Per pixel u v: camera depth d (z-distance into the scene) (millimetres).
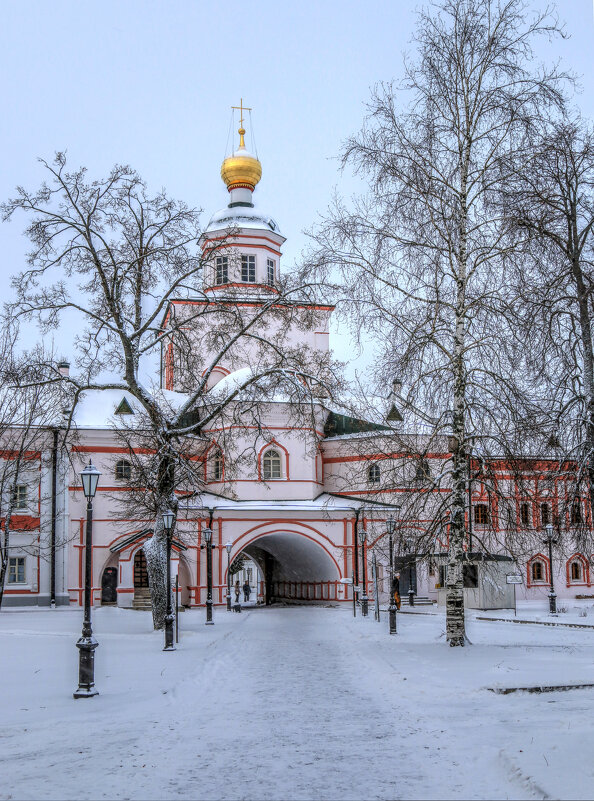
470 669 19438
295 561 62219
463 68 24234
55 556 53688
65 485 54125
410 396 23984
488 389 23734
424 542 25188
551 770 9453
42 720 14055
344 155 24906
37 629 35281
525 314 24406
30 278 32688
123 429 49344
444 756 10875
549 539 32594
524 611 46031
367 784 9734
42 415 51875
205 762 11000
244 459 35094
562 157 24719
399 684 17422
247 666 22125
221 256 35188
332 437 61812
